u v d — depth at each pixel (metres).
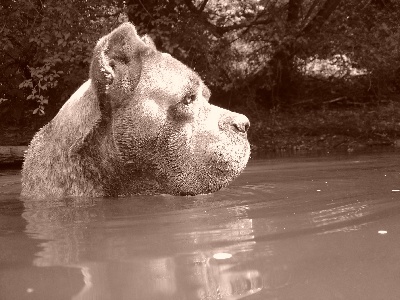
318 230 0.81
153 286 0.60
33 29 3.63
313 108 5.08
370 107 5.00
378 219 0.87
